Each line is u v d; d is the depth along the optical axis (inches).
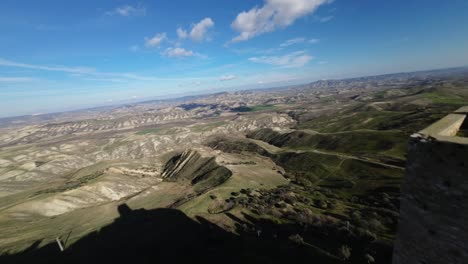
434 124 535.8
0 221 4227.4
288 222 2576.3
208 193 3710.6
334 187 3740.2
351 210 2800.2
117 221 3646.7
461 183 387.5
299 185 4052.7
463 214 390.0
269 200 3243.1
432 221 434.9
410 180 470.3
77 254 2800.2
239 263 1955.0
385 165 3902.6
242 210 3009.4
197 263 2076.8
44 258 2856.8
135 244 2714.1
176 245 2490.2
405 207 486.3
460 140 398.0
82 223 3873.0
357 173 3966.5
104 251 2723.9
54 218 4288.9
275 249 2082.9
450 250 413.4
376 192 3240.7
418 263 466.9
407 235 484.7
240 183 4116.6
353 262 1798.7
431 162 427.2
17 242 3415.4
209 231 2628.0
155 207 4165.8
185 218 3053.6
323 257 1897.1
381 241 1984.5
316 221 2470.5
